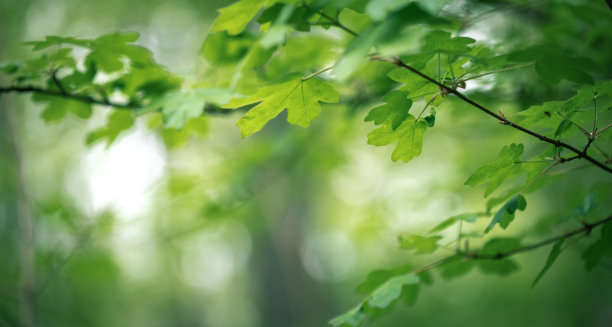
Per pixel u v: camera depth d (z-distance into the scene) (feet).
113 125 7.98
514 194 5.95
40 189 24.62
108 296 29.91
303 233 39.88
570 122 5.11
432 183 16.44
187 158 17.83
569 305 28.25
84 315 24.09
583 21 8.54
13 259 17.65
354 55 3.51
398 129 4.95
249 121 4.80
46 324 21.35
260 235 40.88
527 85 8.69
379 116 4.68
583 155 5.05
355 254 46.19
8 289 12.49
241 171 15.34
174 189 15.07
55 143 26.03
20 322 13.82
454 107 10.52
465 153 16.84
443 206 16.39
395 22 3.40
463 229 18.22
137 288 43.60
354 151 21.79
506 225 5.53
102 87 7.43
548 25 10.16
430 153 19.08
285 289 40.86
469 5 8.25
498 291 31.24
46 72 6.86
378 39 3.41
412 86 4.56
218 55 7.99
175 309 62.03
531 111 5.02
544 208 24.85
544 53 4.62
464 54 4.35
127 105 7.69
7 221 19.51
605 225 5.90
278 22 4.19
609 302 26.73
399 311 37.35
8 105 12.59
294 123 5.04
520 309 30.96
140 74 7.45
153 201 16.63
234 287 85.30
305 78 4.56
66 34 27.45
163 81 7.68
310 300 39.29
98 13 28.09
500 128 12.02
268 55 6.28
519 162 5.13
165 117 6.64
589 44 8.96
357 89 10.21
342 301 62.28
